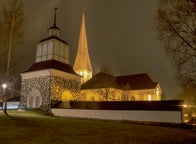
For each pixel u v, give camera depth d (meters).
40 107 35.53
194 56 12.08
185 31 12.11
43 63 40.00
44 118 24.41
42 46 41.84
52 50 40.09
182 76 12.70
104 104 29.45
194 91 13.46
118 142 10.62
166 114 23.94
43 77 37.12
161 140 11.84
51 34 43.09
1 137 10.52
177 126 22.83
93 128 16.75
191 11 11.75
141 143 10.61
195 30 11.78
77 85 41.69
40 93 36.75
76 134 12.79
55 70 36.88
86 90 49.53
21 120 19.56
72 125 18.34
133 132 15.20
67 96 38.91
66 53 43.31
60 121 21.67
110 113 27.34
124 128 17.95
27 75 39.88
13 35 24.20
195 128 21.28
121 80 56.53
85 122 22.33
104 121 26.38
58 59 40.97
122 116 26.45
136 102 27.58
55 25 44.72
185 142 11.59
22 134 11.70
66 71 39.53
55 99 36.00
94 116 28.33
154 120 24.39
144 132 15.48
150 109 25.05
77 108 30.09
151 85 51.62
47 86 36.00
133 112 25.91
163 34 12.77
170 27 12.45
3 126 14.84
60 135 12.05
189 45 12.10
